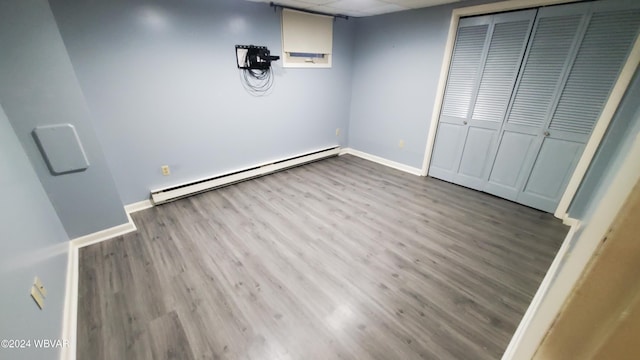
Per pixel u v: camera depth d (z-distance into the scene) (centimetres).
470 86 317
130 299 182
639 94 205
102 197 235
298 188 345
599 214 24
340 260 219
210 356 149
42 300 142
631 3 210
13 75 181
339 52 411
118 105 253
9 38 176
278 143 390
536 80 268
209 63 294
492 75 297
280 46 346
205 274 204
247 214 284
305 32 357
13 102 184
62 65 196
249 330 163
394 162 423
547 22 251
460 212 290
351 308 177
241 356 149
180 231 254
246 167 362
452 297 185
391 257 222
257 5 309
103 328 163
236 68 316
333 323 167
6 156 161
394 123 406
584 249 25
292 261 217
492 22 283
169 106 281
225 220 272
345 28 402
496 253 227
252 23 312
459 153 347
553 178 277
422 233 254
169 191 297
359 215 283
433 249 232
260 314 173
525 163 294
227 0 287
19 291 123
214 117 316
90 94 237
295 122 399
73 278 194
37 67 188
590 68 237
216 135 324
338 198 320
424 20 331
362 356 149
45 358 126
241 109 336
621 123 216
